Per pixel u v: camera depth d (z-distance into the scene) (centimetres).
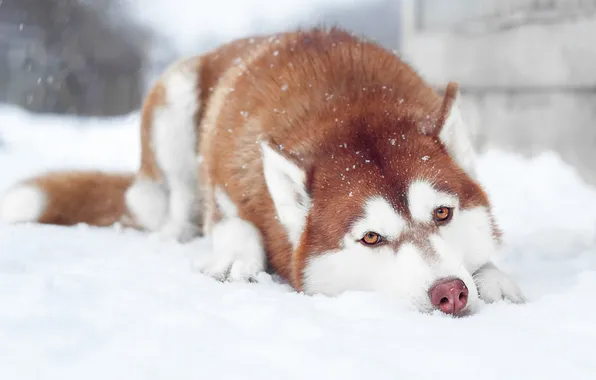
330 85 362
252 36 502
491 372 199
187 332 228
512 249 425
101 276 310
